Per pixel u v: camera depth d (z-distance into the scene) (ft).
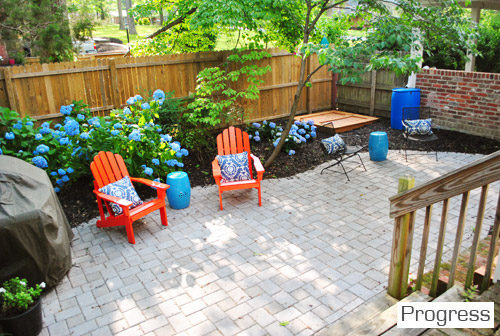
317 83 33.99
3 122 18.99
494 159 7.81
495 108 25.82
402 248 10.21
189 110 26.89
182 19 30.40
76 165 19.29
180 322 11.71
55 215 13.38
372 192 20.16
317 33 27.55
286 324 11.46
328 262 14.40
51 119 22.94
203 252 15.34
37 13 28.73
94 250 15.78
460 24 21.06
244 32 28.37
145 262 14.83
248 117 30.22
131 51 33.27
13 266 12.59
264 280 13.51
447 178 8.66
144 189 20.40
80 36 32.35
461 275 10.82
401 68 17.90
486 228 16.07
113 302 12.72
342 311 11.92
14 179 13.21
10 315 10.96
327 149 21.66
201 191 20.88
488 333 7.98
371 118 31.83
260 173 18.58
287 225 17.17
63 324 11.85
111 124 20.01
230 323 11.59
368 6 21.90
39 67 21.95
